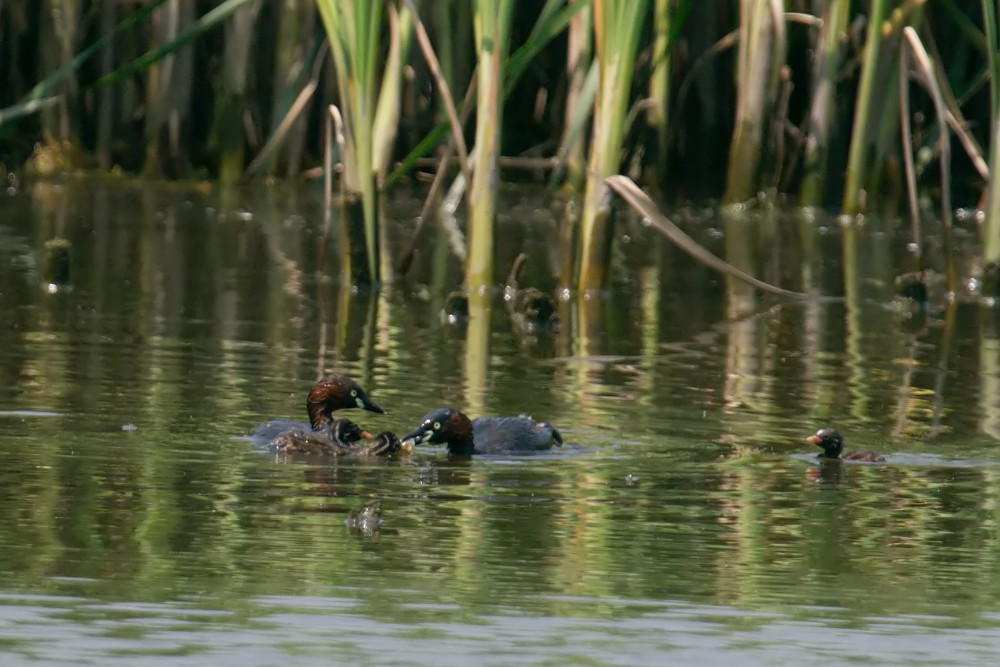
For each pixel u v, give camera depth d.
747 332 18.53
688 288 22.16
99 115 32.53
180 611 7.84
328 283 21.44
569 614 8.00
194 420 12.35
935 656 7.59
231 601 8.02
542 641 7.58
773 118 31.33
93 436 11.62
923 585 8.71
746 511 10.16
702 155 33.03
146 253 23.59
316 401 12.49
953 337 18.45
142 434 11.77
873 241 27.34
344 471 10.91
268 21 32.22
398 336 17.38
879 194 31.81
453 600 8.15
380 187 21.91
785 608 8.22
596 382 14.91
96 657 7.20
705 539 9.48
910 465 11.64
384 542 9.16
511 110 34.22
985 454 12.07
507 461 11.41
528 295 18.81
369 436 11.92
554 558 8.96
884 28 29.23
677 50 32.69
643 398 14.13
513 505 10.12
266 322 17.94
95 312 18.19
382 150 22.27
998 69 20.41
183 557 8.73
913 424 13.20
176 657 7.23
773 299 21.33
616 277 23.05
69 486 10.15
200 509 9.75
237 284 21.02
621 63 19.92
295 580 8.38
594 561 8.93
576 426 12.80
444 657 7.32
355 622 7.76
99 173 32.56
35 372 14.12
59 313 18.00
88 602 7.92
